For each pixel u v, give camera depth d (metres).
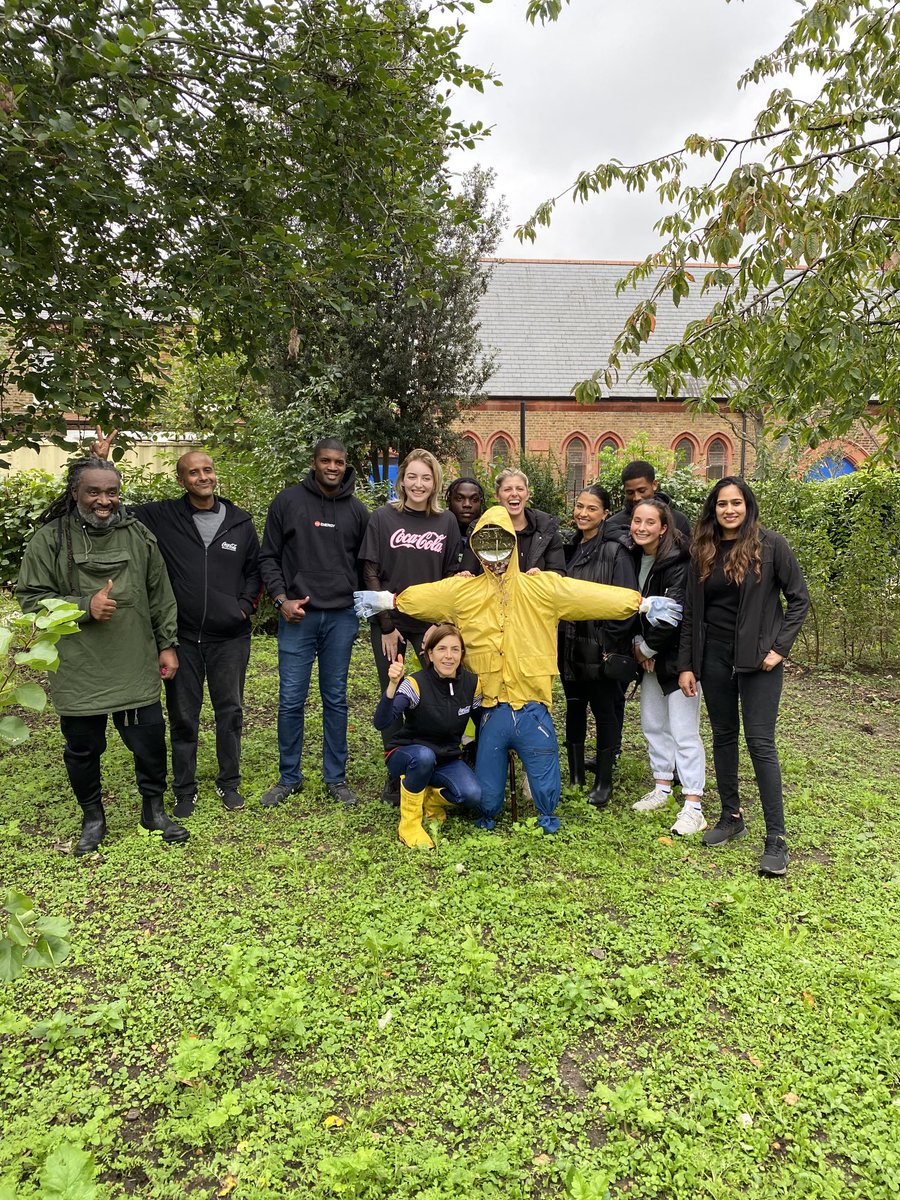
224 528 4.72
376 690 7.90
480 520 4.48
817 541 8.98
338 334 6.81
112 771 5.49
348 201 5.89
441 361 16.77
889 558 8.53
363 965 3.20
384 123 5.54
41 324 5.16
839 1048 2.78
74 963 3.27
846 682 8.49
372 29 5.24
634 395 29.19
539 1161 2.32
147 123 4.21
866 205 5.64
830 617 9.17
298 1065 2.69
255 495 10.34
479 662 4.51
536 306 32.16
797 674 8.84
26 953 1.40
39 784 5.27
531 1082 2.61
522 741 4.47
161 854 4.20
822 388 5.74
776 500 9.47
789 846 4.49
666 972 3.21
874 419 6.06
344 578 4.91
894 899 3.85
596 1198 2.07
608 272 34.09
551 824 4.56
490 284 32.56
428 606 4.59
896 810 5.02
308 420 11.25
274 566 4.83
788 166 5.79
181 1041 2.68
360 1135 2.36
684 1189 2.22
